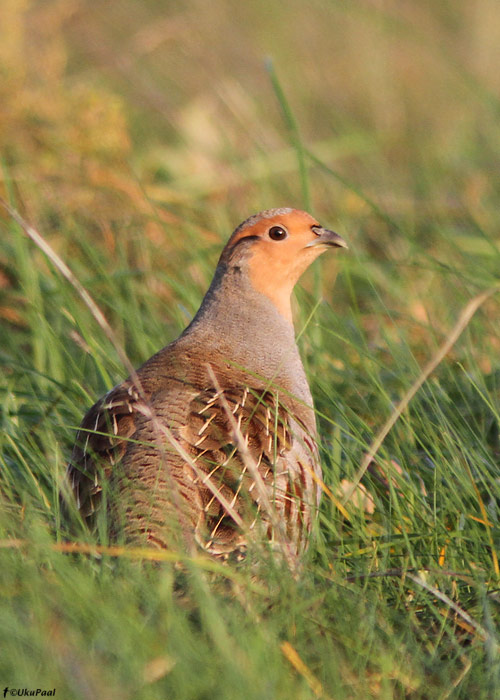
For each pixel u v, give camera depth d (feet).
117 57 70.03
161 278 40.86
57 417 33.37
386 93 76.48
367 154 66.08
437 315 44.29
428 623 25.55
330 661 21.80
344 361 37.65
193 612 23.13
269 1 82.02
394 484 30.81
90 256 43.32
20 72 54.54
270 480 26.68
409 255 48.39
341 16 82.48
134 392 28.32
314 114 74.23
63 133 52.80
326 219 54.19
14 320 43.75
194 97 69.46
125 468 25.91
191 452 26.14
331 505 29.73
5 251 44.98
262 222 32.94
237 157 59.57
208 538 25.00
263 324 32.30
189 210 51.96
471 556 27.58
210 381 28.94
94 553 23.54
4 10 57.52
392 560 27.94
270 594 23.53
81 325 35.58
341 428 30.83
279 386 29.32
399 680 22.53
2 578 22.80
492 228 53.88
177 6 80.12
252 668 20.45
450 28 83.76
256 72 76.64
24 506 27.25
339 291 48.88
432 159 65.62
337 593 24.20
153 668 20.47
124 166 53.36
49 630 20.98
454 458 30.30
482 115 72.33
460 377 38.50
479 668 22.88
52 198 49.19
